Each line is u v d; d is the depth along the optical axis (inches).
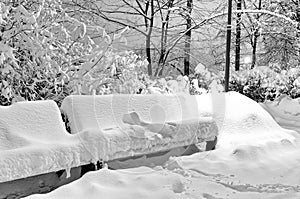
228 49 406.3
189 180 172.1
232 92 309.4
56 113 170.2
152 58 801.6
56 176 165.8
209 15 800.3
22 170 138.6
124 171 170.6
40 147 147.3
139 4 792.9
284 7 813.9
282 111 406.0
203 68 511.2
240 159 209.8
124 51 295.4
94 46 301.3
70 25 292.5
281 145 242.5
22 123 157.9
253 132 267.7
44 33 251.8
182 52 799.7
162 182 160.2
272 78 506.0
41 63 252.2
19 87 252.8
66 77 255.3
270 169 195.6
